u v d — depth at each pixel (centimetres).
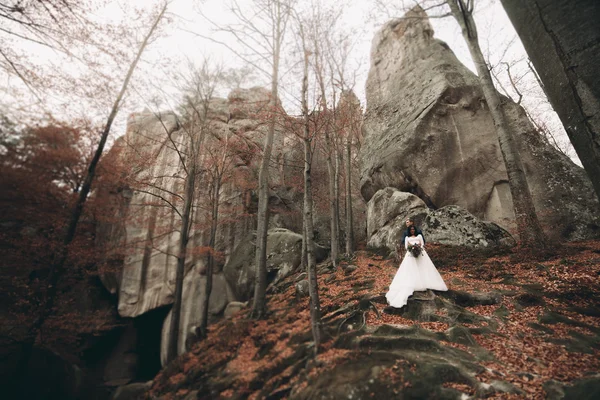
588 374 374
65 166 731
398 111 1747
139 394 851
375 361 454
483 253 991
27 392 736
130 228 1509
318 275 1205
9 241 783
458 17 1176
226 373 674
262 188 1069
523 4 207
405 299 633
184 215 1141
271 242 1513
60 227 820
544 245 870
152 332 1620
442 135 1423
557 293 617
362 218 2067
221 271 1606
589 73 168
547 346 457
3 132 643
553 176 1191
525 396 350
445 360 439
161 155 1739
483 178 1311
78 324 967
